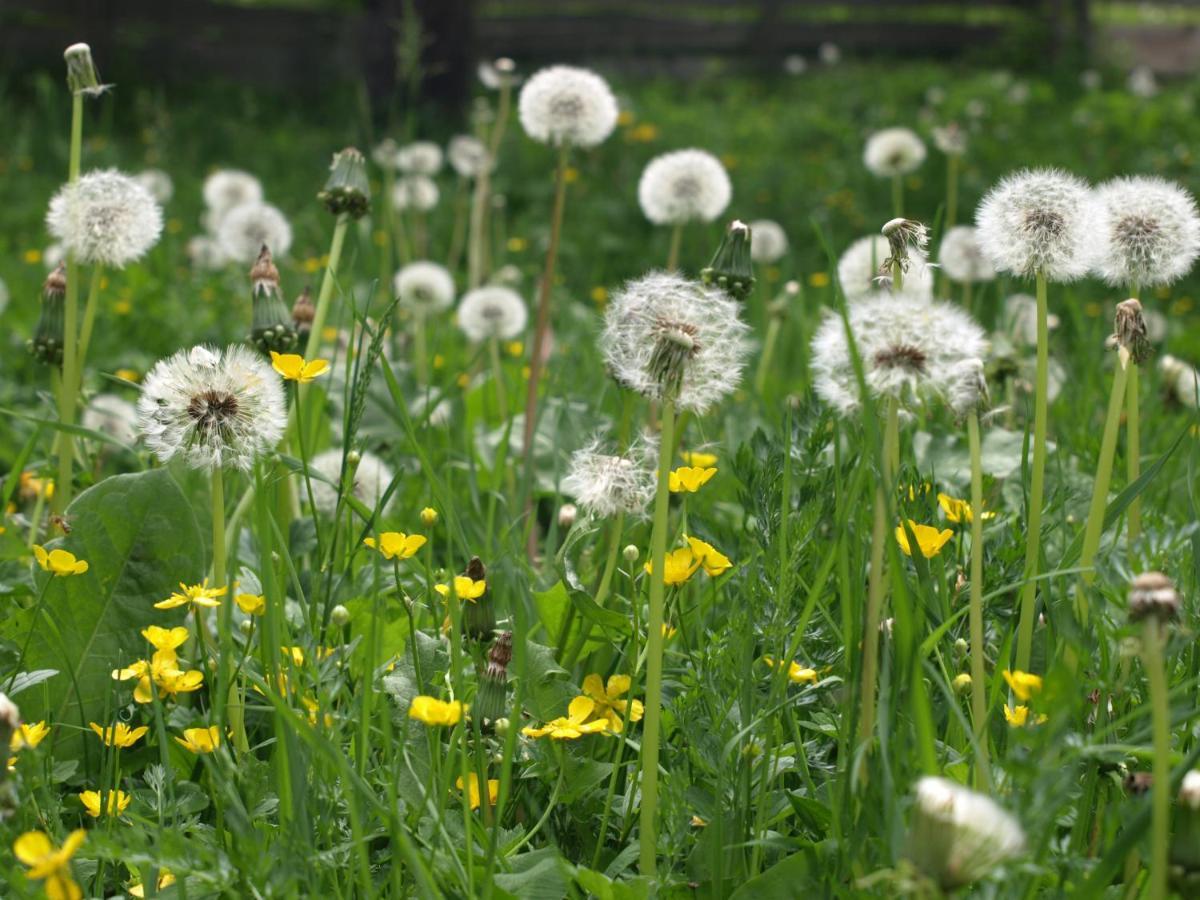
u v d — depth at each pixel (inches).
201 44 332.8
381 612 70.2
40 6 316.8
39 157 235.0
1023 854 61.5
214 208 128.6
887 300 64.7
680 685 68.7
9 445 87.9
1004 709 67.2
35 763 65.8
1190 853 61.9
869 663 64.4
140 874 64.3
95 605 70.2
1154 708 61.6
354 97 314.5
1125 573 65.2
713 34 390.9
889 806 62.6
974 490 65.7
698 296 66.0
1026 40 390.3
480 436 85.6
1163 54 422.6
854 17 400.8
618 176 232.1
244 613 71.9
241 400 67.2
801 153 275.1
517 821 67.6
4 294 102.4
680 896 65.2
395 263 149.7
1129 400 69.7
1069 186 67.7
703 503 77.0
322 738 64.2
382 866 65.6
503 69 106.8
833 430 68.5
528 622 72.5
